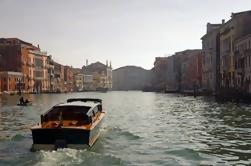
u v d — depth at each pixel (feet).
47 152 47.80
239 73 189.26
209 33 259.19
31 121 93.61
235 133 67.92
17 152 51.42
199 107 139.23
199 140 61.36
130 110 135.33
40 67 377.50
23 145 57.06
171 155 49.96
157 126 82.02
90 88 580.30
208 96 231.30
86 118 54.54
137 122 91.30
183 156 49.24
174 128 77.66
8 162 45.50
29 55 345.10
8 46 319.88
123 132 70.79
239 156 48.75
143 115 112.06
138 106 160.15
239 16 198.70
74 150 48.93
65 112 59.82
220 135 66.08
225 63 221.25
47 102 188.55
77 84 531.91
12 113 118.21
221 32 230.48
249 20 198.08
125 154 50.90
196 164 44.65
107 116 109.19
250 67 172.55
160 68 472.03
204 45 278.05
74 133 50.14
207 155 49.67
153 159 47.70
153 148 54.85
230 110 118.62
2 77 291.58
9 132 72.18
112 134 68.23
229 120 89.25
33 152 50.55
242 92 155.63
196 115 106.63
